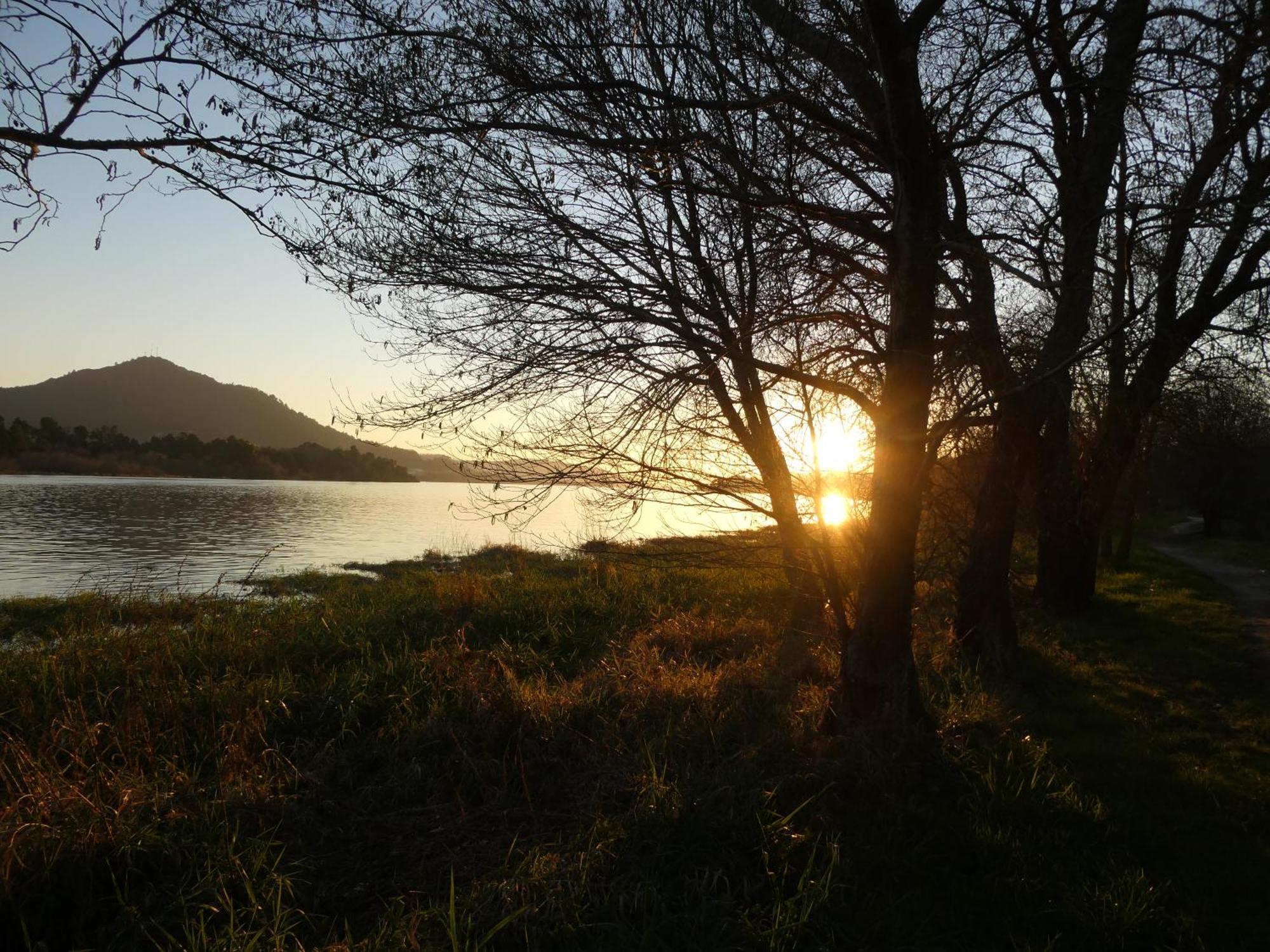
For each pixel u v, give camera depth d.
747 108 4.75
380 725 5.92
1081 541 11.92
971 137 6.04
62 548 25.56
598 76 5.05
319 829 4.25
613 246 5.30
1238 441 14.21
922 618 8.91
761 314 5.52
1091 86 5.81
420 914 3.38
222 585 17.11
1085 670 8.58
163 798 4.13
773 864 3.93
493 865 3.88
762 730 5.63
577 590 12.00
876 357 5.77
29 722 5.41
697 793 4.38
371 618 10.05
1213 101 5.94
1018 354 6.94
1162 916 3.71
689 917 3.43
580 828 4.11
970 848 4.23
